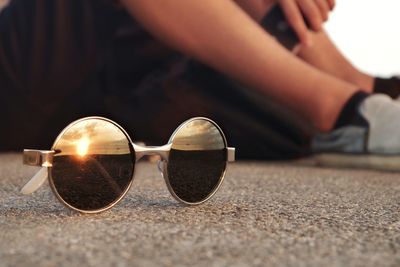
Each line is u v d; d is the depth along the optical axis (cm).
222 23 86
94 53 92
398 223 40
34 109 93
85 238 35
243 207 45
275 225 39
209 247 34
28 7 93
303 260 32
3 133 94
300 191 53
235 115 89
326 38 88
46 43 92
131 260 31
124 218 40
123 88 91
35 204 44
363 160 78
